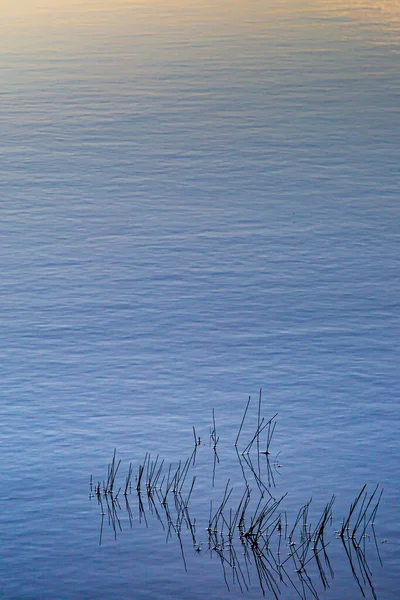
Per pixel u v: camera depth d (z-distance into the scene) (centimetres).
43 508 979
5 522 954
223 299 1544
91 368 1310
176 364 1320
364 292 1564
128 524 952
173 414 1184
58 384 1264
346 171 2156
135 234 1830
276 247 1761
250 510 977
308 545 916
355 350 1355
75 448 1102
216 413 1185
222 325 1446
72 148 2350
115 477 1041
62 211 1952
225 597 845
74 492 1009
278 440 1119
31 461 1073
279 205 1970
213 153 2291
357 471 1049
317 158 2242
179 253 1741
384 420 1161
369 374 1280
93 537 930
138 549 911
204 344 1383
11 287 1597
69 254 1739
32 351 1363
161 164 2225
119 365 1319
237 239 1800
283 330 1426
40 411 1191
